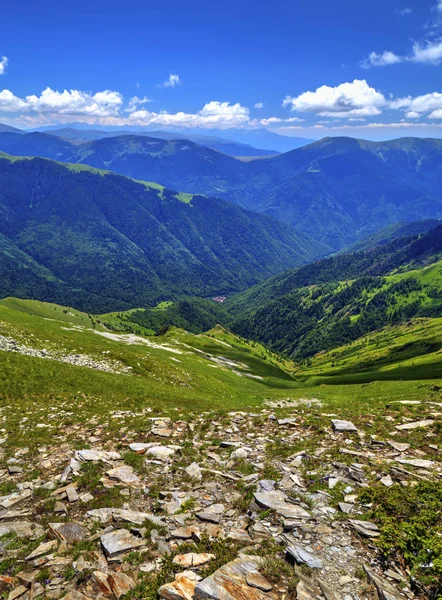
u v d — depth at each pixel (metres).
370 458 16.38
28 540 11.69
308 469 15.70
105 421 26.20
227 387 72.62
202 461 17.66
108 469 17.00
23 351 52.03
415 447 17.53
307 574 9.11
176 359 96.88
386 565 9.35
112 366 58.75
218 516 12.35
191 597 8.52
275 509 12.18
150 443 20.42
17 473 17.52
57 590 9.23
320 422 22.83
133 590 9.05
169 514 12.74
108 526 12.02
